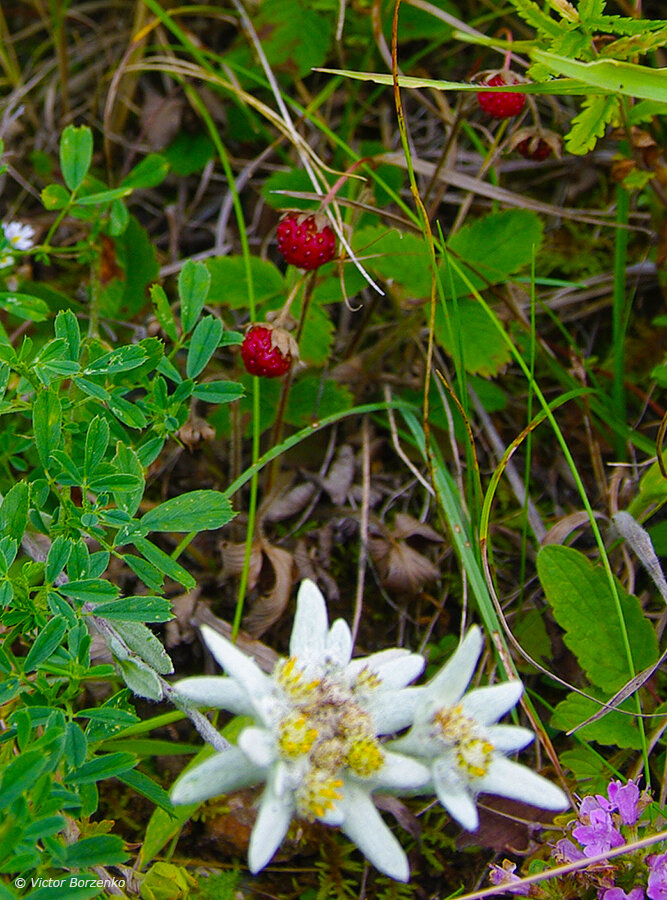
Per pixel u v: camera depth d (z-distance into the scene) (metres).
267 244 0.38
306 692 0.20
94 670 0.23
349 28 0.41
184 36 0.37
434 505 0.34
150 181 0.35
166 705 0.29
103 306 0.35
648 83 0.25
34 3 0.43
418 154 0.41
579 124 0.30
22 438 0.28
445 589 0.32
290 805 0.20
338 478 0.34
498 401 0.35
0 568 0.22
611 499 0.32
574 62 0.25
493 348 0.32
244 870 0.26
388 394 0.35
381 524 0.32
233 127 0.41
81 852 0.21
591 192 0.40
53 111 0.42
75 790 0.22
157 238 0.40
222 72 0.40
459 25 0.33
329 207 0.32
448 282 0.33
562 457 0.35
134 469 0.24
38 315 0.29
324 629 0.21
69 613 0.23
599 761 0.26
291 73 0.40
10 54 0.42
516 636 0.30
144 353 0.25
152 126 0.40
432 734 0.20
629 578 0.30
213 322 0.27
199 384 0.26
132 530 0.24
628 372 0.36
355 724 0.20
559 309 0.38
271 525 0.33
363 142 0.39
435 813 0.28
